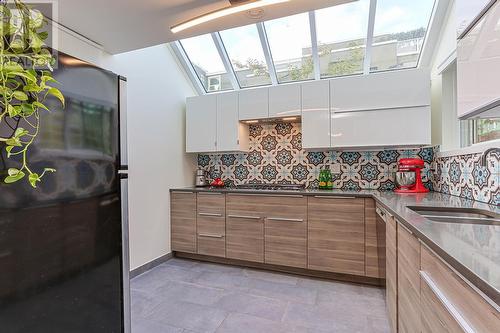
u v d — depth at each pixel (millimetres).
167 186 3078
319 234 2525
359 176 2969
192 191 3035
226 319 1847
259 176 3395
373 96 2568
